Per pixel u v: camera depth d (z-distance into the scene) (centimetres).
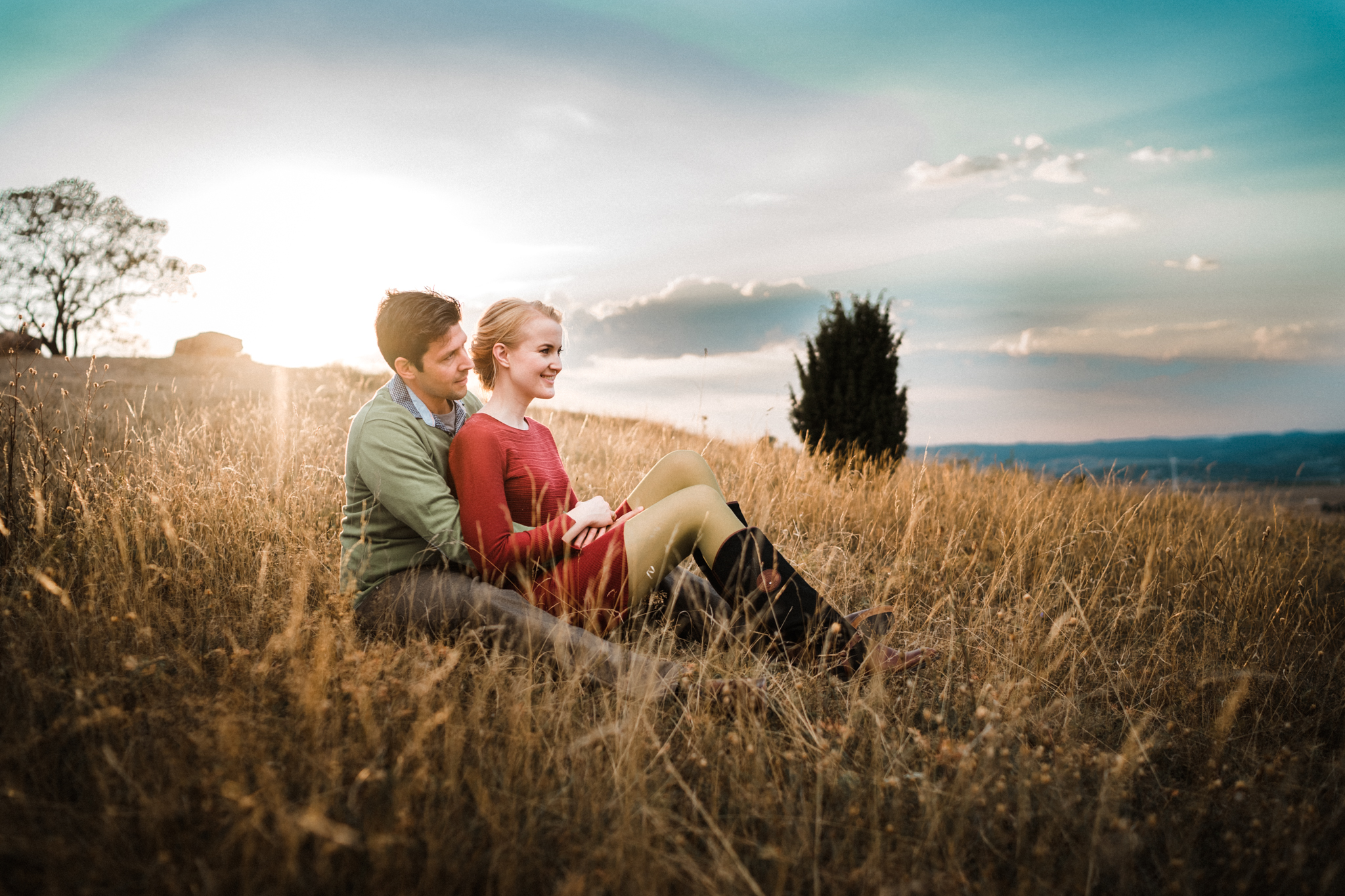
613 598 251
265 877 138
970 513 495
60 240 2816
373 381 1502
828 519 459
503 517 245
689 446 654
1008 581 369
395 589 248
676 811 180
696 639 287
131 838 151
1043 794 186
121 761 169
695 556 273
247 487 396
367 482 245
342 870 143
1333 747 235
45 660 214
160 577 273
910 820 180
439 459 261
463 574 254
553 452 285
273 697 189
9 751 163
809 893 158
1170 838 173
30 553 281
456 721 193
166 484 365
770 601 247
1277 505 625
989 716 210
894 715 227
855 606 347
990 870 157
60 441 375
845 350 795
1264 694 266
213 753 163
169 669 218
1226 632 335
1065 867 166
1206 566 408
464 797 170
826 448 785
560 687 221
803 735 211
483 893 148
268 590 275
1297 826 179
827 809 184
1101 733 236
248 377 1333
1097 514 515
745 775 188
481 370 275
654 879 146
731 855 154
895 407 792
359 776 156
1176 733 234
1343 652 307
